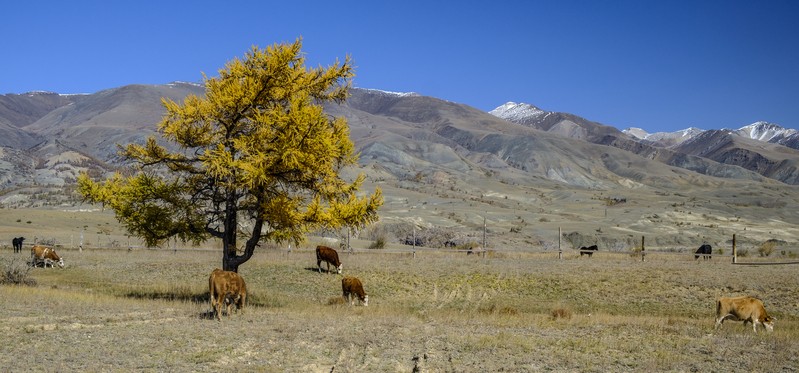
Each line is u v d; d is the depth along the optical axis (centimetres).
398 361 1330
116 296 2384
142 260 3631
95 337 1420
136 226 2333
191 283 2905
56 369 1149
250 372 1198
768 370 1303
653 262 3472
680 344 1556
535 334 1677
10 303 1844
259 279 3011
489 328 1786
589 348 1484
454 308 2456
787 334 1745
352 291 2406
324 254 3138
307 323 1727
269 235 2334
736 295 2589
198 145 2316
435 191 18900
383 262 3478
